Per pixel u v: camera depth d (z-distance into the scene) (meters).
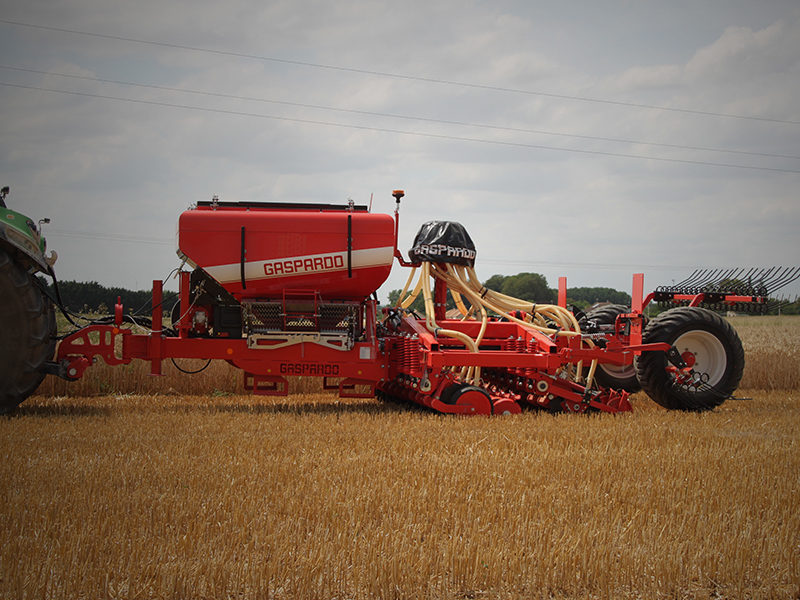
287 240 7.98
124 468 4.73
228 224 7.91
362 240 8.10
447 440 6.04
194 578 2.92
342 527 3.57
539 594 2.97
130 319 8.27
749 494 4.45
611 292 52.56
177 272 8.12
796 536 3.69
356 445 5.75
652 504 4.19
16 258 7.18
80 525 3.55
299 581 2.91
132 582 2.86
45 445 5.56
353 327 8.33
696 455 5.64
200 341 8.02
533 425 7.11
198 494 4.09
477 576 3.07
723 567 3.23
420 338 8.06
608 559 3.26
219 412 7.88
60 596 2.77
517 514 3.90
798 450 5.98
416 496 4.16
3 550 3.13
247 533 3.48
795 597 3.02
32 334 7.14
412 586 2.94
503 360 8.12
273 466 4.87
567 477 4.81
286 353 8.10
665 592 3.05
